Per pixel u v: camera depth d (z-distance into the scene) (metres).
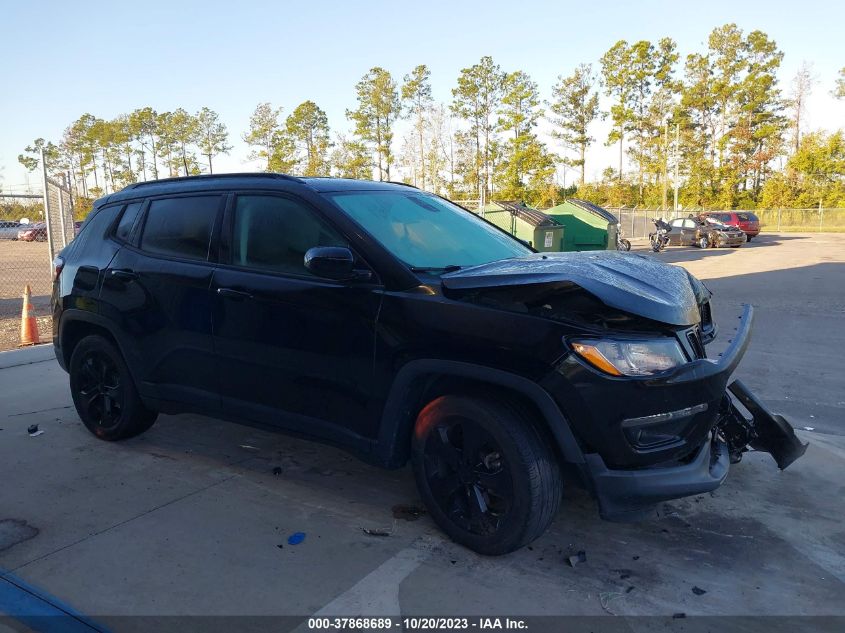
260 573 3.06
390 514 3.65
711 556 3.25
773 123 71.56
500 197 59.12
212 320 3.87
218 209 4.00
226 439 4.85
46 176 10.02
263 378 3.71
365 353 3.31
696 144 69.50
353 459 4.47
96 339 4.60
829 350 7.97
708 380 2.95
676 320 2.93
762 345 8.29
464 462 3.17
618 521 2.97
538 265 3.22
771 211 54.00
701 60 72.38
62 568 3.10
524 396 3.01
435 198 4.46
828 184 60.41
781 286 14.65
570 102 66.56
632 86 72.94
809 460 4.45
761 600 2.89
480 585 2.96
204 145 79.94
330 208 3.52
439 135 64.00
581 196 64.69
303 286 3.51
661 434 2.96
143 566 3.12
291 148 65.81
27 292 8.60
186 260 4.06
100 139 84.12
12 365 7.11
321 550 3.26
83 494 3.91
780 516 3.68
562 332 2.84
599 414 2.81
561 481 3.09
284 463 4.40
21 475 4.19
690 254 26.97
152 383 4.27
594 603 2.84
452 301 3.08
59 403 5.74
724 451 3.48
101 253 4.54
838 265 20.00
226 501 3.81
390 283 3.27
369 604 2.82
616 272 3.21
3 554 3.23
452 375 3.09
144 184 4.63
